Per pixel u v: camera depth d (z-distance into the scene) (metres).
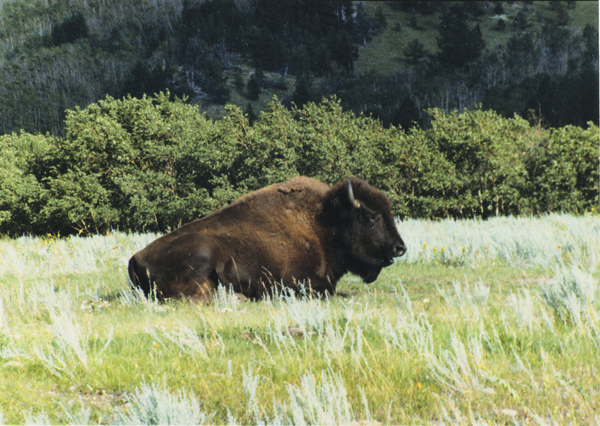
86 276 29.23
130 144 96.31
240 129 92.12
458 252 31.94
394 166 95.69
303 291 21.33
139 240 43.50
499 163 87.12
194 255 20.59
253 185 88.38
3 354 13.39
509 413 10.04
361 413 10.26
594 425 9.40
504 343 13.43
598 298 15.91
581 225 39.75
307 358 12.81
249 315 17.48
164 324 16.39
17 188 104.31
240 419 10.15
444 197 92.06
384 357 12.67
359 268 22.98
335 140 89.50
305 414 10.03
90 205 91.50
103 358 13.26
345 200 21.98
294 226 22.14
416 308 18.20
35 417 10.00
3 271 30.61
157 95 109.25
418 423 9.80
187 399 10.04
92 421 10.15
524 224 46.81
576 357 12.34
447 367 12.02
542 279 24.44
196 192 88.38
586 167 81.62
